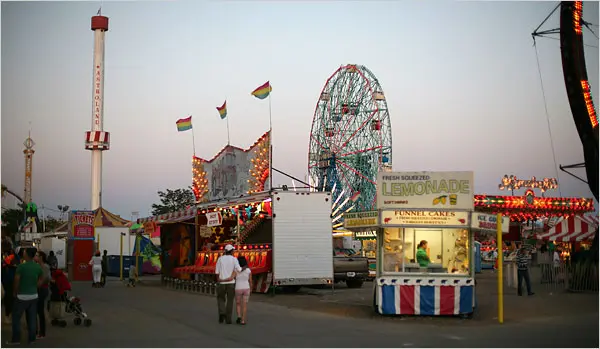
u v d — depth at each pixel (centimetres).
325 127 5388
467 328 1392
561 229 2534
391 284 1580
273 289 2264
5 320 1570
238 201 2612
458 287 1566
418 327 1416
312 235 2330
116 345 1199
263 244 2380
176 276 3078
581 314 1583
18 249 1808
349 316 1641
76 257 3788
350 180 5119
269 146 2783
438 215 1572
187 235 3033
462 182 1577
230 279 1513
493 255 4562
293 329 1399
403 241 1609
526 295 2052
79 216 3831
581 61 2281
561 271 2316
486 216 1582
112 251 4281
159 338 1286
